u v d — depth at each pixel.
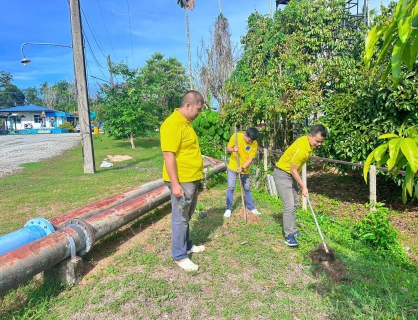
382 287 3.37
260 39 12.40
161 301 3.13
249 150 5.55
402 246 5.08
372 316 2.84
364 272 3.77
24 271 2.88
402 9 1.13
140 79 18.69
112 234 4.83
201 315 2.96
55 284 3.35
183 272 3.69
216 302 3.14
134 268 3.77
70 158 15.39
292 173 4.25
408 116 6.12
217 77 16.70
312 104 8.75
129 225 5.25
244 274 3.69
